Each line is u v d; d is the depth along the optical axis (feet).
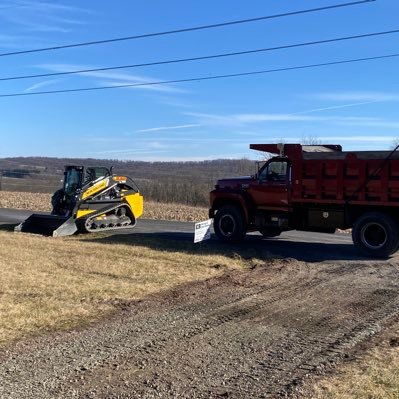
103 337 22.52
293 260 42.60
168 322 24.98
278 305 28.48
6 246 47.14
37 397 16.52
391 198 45.16
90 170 61.77
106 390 17.16
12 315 24.95
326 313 26.99
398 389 17.12
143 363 19.62
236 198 53.42
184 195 128.47
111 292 30.45
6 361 19.48
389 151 44.91
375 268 39.86
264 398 16.60
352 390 17.02
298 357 20.44
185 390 17.24
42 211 94.73
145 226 69.56
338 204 47.78
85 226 58.44
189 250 46.80
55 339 22.08
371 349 21.30
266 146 51.90
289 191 50.44
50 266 38.01
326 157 47.88
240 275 36.68
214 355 20.61
